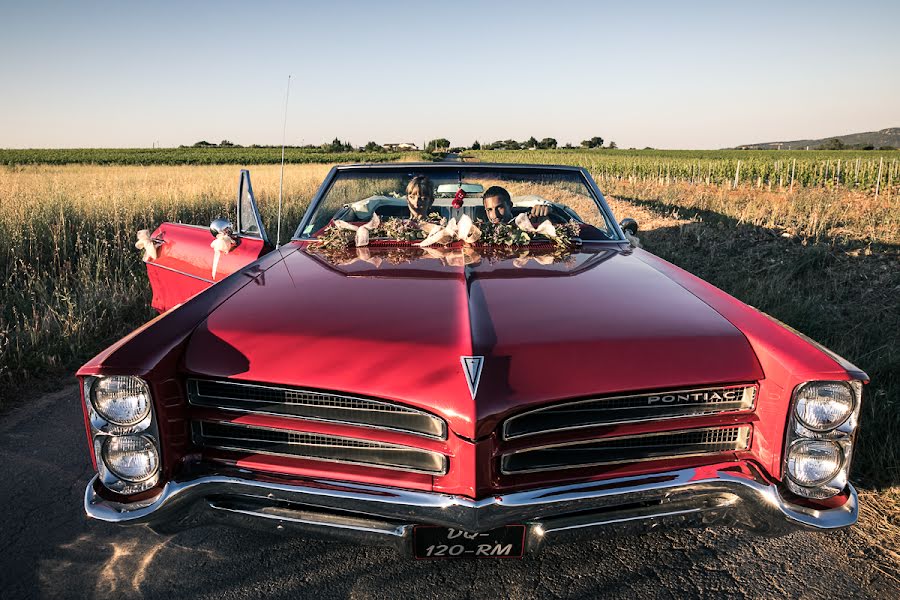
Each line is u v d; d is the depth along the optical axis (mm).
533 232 2816
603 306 1913
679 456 1730
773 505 1617
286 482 1661
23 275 6223
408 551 1683
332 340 1703
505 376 1583
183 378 1726
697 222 9672
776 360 1648
